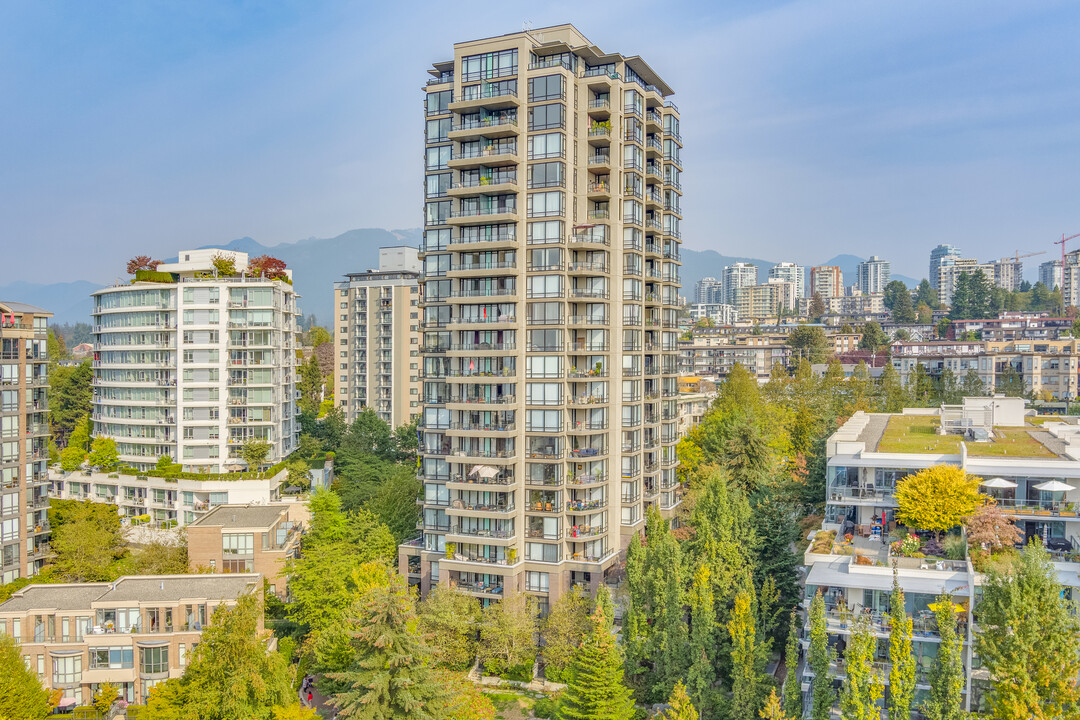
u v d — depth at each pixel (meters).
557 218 92.19
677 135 113.75
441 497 96.94
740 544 79.44
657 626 72.50
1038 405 169.88
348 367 184.38
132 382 127.88
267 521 99.00
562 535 92.94
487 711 67.25
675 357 116.25
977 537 61.12
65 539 98.94
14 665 62.97
